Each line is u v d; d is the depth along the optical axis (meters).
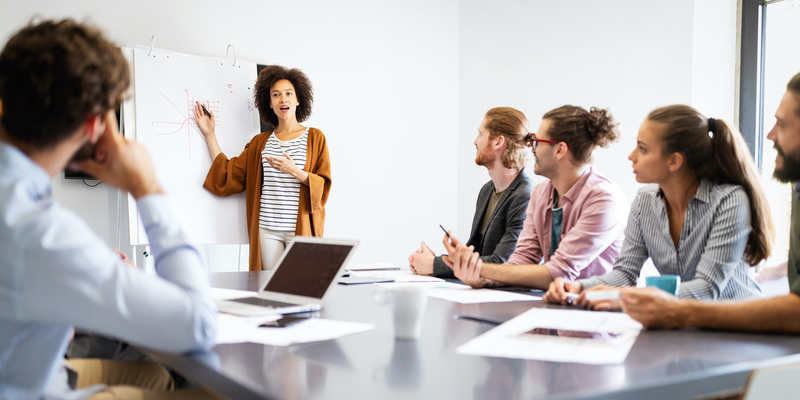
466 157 5.02
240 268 4.25
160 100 3.81
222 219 3.96
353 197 4.63
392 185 4.80
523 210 2.40
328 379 0.90
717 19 3.51
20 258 0.85
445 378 0.90
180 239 1.04
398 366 0.97
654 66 3.63
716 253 1.55
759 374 0.80
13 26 3.58
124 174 1.05
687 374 0.89
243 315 1.38
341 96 4.57
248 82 4.12
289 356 1.04
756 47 3.49
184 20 4.04
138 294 0.91
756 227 1.59
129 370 1.47
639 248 1.82
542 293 1.82
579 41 4.07
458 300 1.66
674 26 3.52
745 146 1.63
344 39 4.58
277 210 3.85
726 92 3.57
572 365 0.96
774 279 1.70
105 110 0.93
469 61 4.97
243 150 4.04
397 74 4.81
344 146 4.59
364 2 4.66
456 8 5.05
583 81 4.05
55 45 0.87
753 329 1.18
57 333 0.93
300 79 4.07
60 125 0.89
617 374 0.90
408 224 4.88
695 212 1.65
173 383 1.54
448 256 2.00
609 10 3.88
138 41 3.90
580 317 1.35
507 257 2.37
